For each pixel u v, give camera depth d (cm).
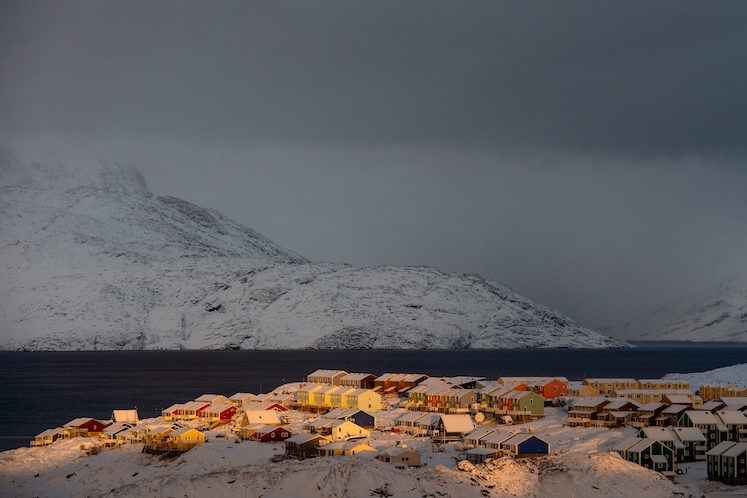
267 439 17125
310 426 17562
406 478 13638
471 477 13950
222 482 13688
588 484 13550
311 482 13600
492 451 15212
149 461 16312
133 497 13262
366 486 13412
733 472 13662
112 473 15362
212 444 16650
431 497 13162
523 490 13512
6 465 15950
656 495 13262
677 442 15162
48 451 17112
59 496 14125
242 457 15688
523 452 15188
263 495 13288
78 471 15538
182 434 16575
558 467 14188
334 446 15438
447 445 16575
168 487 13500
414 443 16812
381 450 15650
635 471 13975
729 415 15950
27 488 14562
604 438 16525
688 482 13962
